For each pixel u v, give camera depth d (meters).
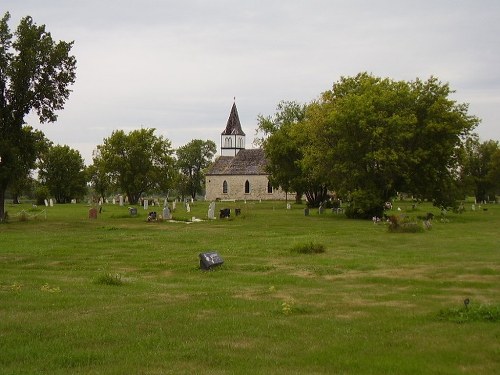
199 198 152.25
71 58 42.78
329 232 32.81
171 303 12.69
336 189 50.12
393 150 44.81
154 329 10.17
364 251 23.27
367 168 48.16
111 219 45.25
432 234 30.98
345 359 8.30
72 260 21.02
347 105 46.31
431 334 9.71
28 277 17.05
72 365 8.14
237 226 38.28
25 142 42.94
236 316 11.27
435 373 7.66
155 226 38.22
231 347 9.03
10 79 40.62
